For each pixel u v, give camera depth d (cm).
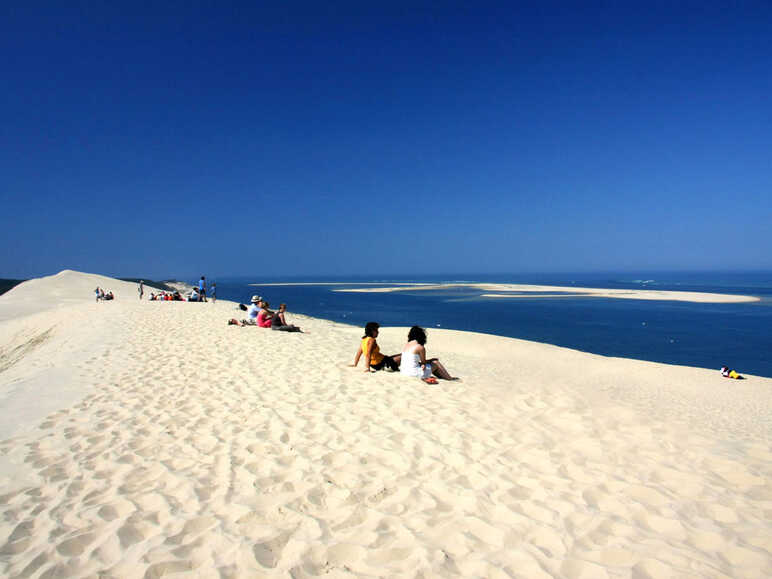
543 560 291
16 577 263
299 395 668
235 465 432
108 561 283
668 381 1566
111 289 5116
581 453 470
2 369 1263
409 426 541
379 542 310
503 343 2077
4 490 377
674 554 297
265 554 292
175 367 852
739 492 387
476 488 391
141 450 466
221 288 16525
